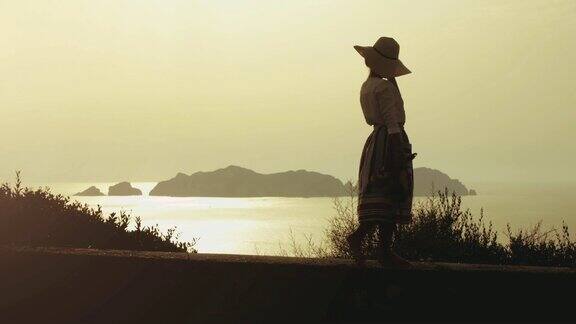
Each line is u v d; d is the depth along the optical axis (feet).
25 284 18.54
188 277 17.26
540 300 15.69
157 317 17.25
